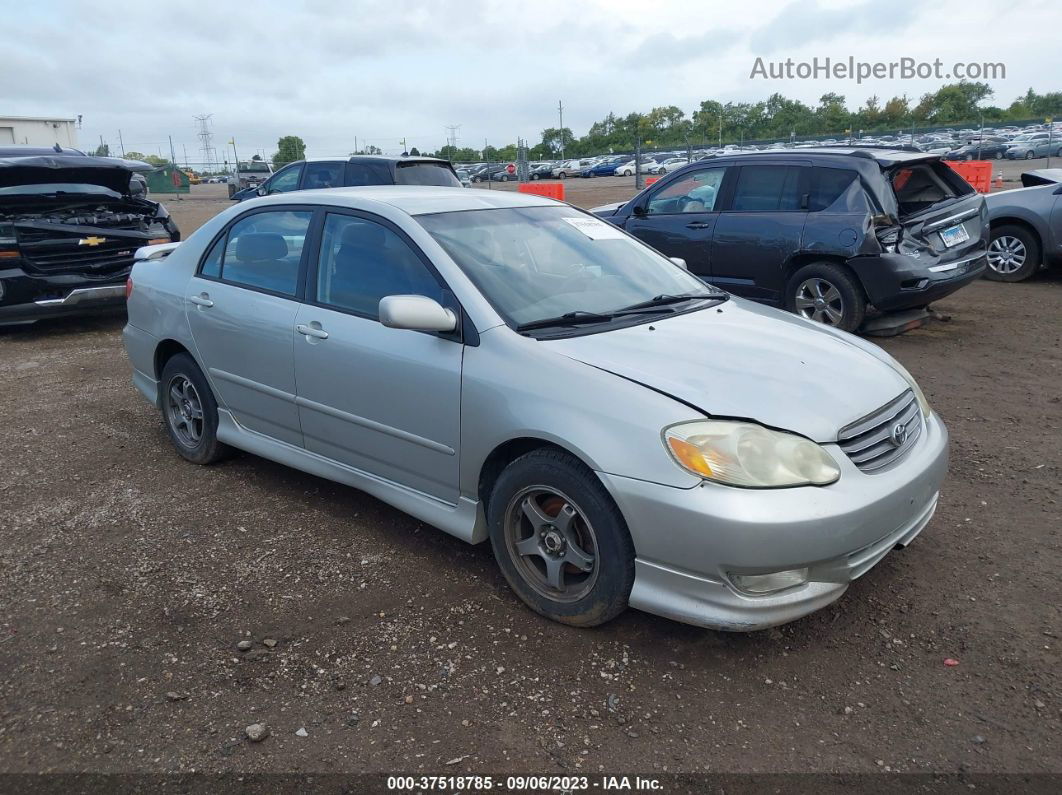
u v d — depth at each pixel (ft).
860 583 11.07
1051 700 8.73
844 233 23.13
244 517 13.30
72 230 27.12
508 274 11.50
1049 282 33.71
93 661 9.54
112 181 28.68
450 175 39.47
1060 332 25.27
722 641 9.82
